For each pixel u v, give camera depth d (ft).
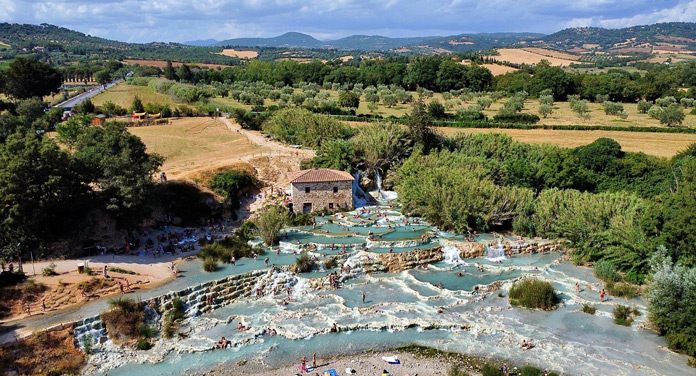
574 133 500.33
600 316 219.41
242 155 400.67
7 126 399.03
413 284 247.50
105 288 220.43
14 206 233.96
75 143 323.37
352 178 338.13
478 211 306.55
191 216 313.12
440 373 178.70
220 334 202.59
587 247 274.77
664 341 199.41
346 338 201.57
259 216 311.06
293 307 225.15
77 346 186.50
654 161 360.89
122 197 268.62
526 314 221.66
